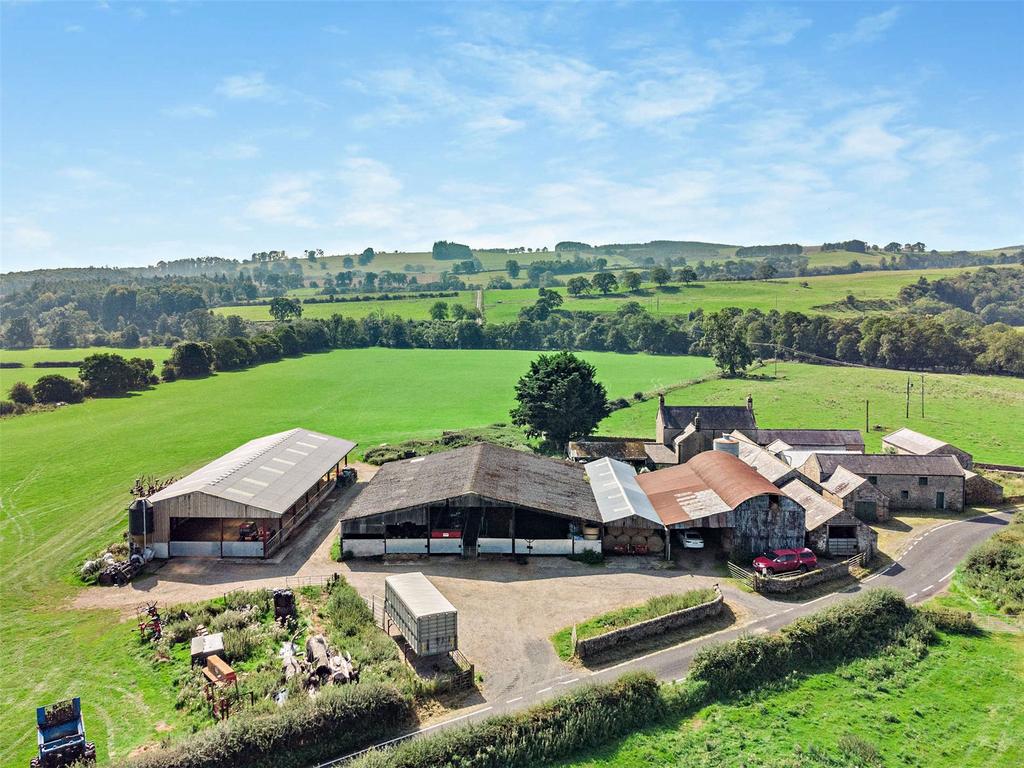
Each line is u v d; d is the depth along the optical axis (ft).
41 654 145.69
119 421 409.69
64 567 193.47
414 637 138.51
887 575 191.21
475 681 134.72
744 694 133.69
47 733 109.70
